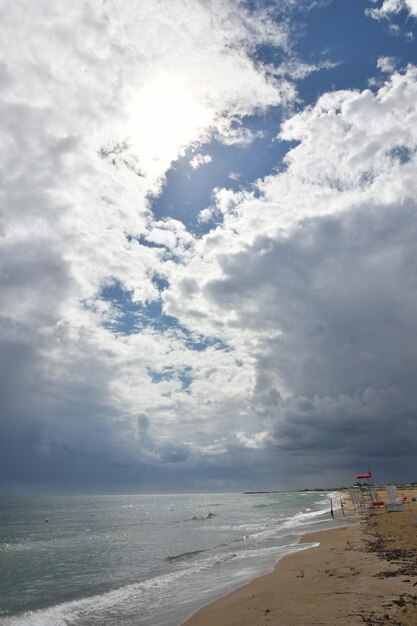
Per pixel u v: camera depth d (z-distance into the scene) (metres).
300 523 44.06
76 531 56.34
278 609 11.70
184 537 41.62
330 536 28.05
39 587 21.05
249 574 18.38
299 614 10.92
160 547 35.12
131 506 152.12
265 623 10.59
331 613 10.55
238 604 13.16
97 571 25.16
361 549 20.45
